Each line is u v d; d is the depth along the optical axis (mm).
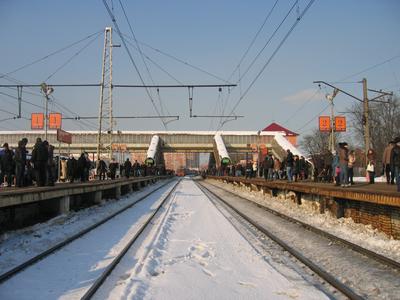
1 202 11508
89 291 6863
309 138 90250
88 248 11008
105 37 38281
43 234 12938
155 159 76188
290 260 9820
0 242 11328
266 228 15172
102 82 37562
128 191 37188
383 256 9406
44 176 18297
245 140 87562
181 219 17812
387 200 11406
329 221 15883
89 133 83562
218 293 7051
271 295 6965
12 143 82688
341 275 8461
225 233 13750
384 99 56562
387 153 18531
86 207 21531
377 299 6945
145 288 7281
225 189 45812
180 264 9219
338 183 18844
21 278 7926
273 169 33844
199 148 89125
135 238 12281
